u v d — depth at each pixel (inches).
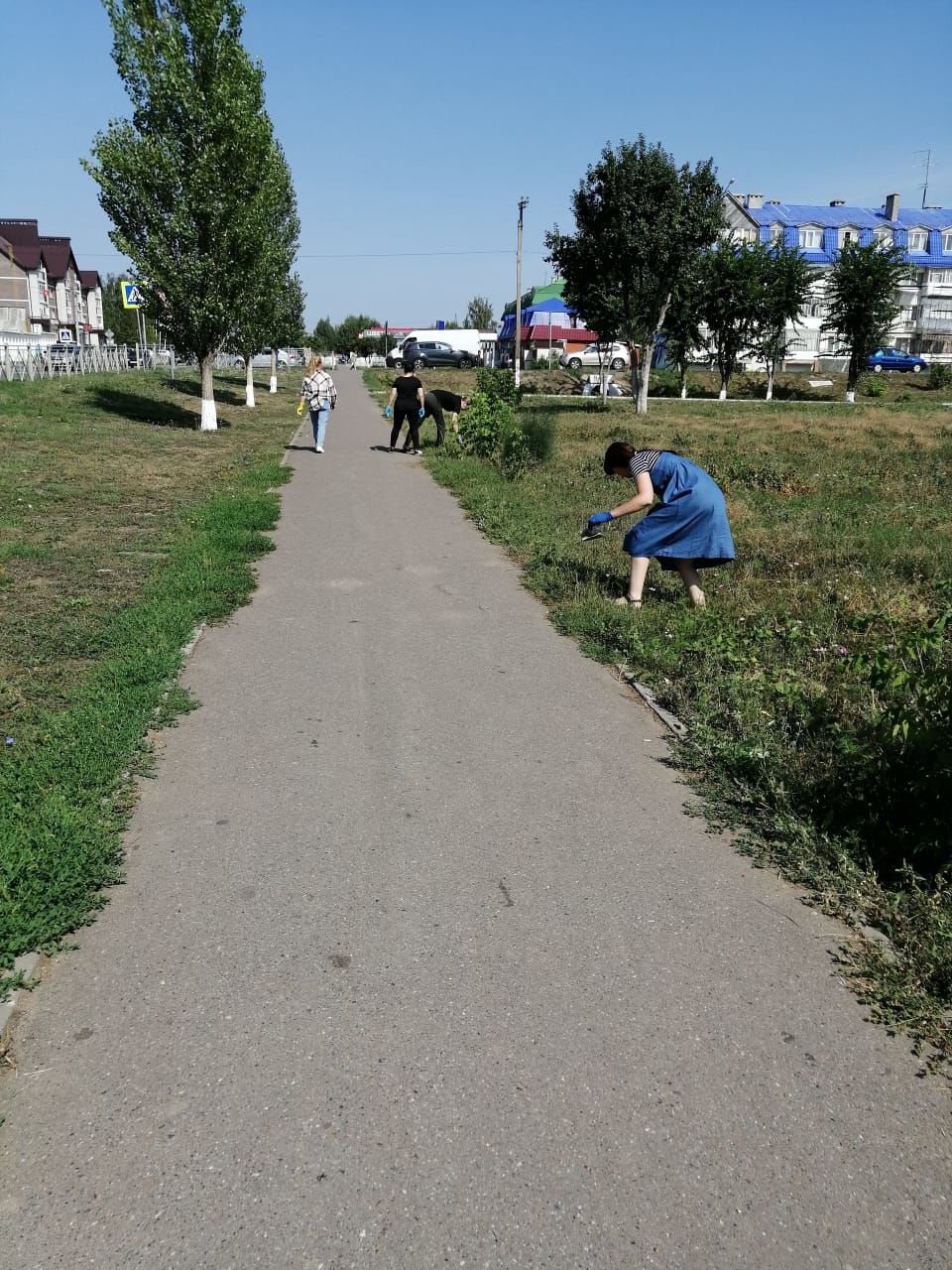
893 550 364.8
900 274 1784.0
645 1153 94.0
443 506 471.8
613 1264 82.5
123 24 717.3
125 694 201.6
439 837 154.4
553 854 150.3
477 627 271.9
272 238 1151.0
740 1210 88.0
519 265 1835.6
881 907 133.6
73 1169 90.8
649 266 1248.8
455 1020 112.0
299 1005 113.8
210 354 800.9
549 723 203.5
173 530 381.7
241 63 748.6
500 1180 90.5
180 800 164.7
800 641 249.4
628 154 1202.6
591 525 280.8
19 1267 81.0
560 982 119.3
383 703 212.4
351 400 1416.1
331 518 431.8
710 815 163.9
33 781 158.9
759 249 1734.7
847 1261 83.5
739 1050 108.5
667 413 1317.7
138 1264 81.4
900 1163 93.8
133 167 719.7
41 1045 106.9
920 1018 113.1
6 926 122.5
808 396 2055.9
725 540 271.7
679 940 129.0
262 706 208.5
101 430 734.5
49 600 274.1
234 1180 89.9
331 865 145.0
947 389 2169.0
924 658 195.8
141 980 117.9
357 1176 90.6
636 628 257.1
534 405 1475.1
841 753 175.9
